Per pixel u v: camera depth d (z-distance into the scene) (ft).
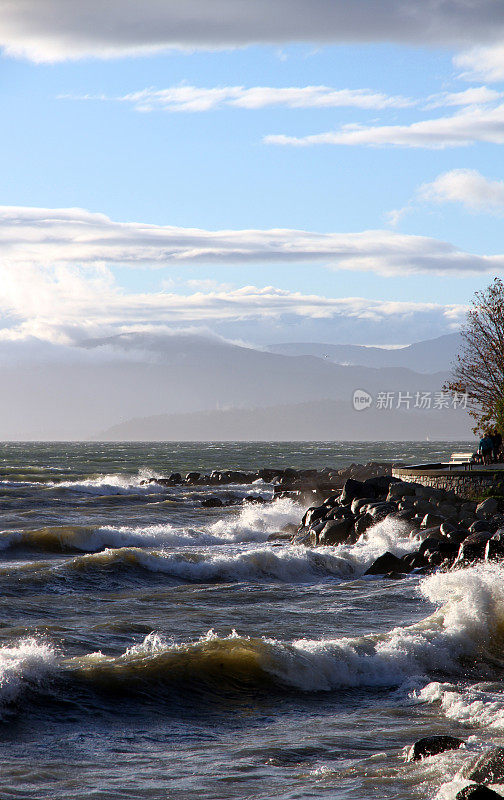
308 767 62.13
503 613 106.93
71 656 94.84
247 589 146.82
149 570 160.76
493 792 48.73
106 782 58.59
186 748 66.95
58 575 152.35
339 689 85.40
